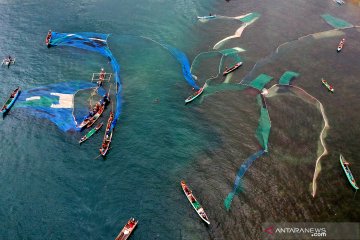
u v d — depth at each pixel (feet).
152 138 324.19
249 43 450.71
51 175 293.23
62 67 408.26
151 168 297.94
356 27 482.28
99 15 506.48
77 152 311.68
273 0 551.18
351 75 395.55
